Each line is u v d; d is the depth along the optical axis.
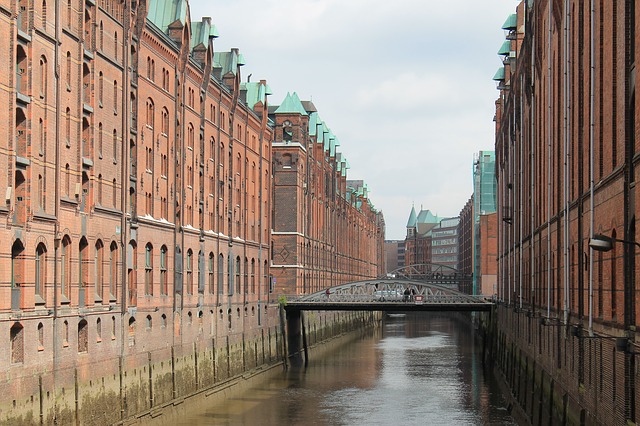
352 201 165.25
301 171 109.00
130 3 50.50
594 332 34.38
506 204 85.06
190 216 63.16
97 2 45.97
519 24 76.31
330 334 118.25
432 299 98.00
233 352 70.12
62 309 41.03
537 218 57.09
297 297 96.62
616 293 30.81
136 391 49.91
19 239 36.91
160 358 54.38
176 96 59.97
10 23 36.06
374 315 174.62
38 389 38.03
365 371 81.81
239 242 76.62
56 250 40.25
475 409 58.12
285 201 106.19
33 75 38.16
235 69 75.56
